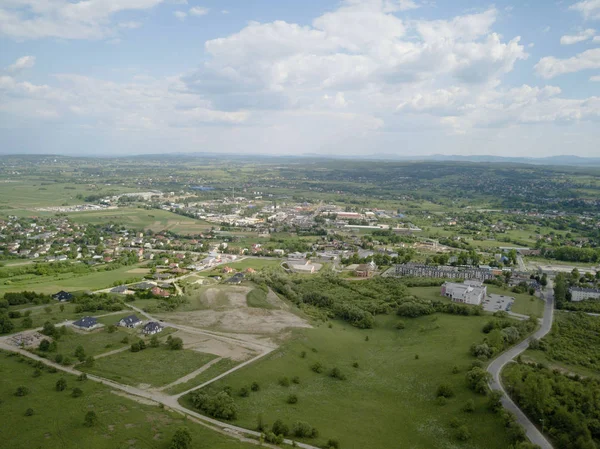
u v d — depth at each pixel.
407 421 149.62
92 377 164.12
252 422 140.25
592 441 127.88
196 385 162.25
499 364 186.88
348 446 131.38
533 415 143.00
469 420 145.38
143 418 134.00
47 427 126.12
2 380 154.88
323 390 171.38
